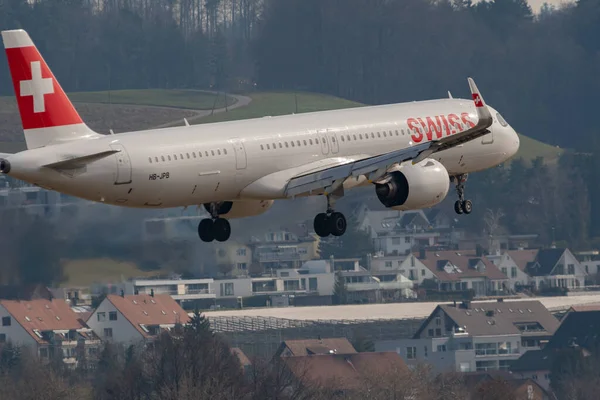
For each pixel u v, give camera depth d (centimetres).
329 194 11844
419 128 13050
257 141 11662
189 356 15550
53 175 10506
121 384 15588
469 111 13588
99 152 10431
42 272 16462
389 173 11750
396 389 16612
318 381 16238
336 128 12394
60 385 15975
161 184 10975
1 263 16275
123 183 10781
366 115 12775
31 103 10819
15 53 10769
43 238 16525
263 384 15150
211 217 12469
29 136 10825
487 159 13788
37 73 10838
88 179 10612
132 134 11006
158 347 15912
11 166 10400
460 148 13475
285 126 12019
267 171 11756
